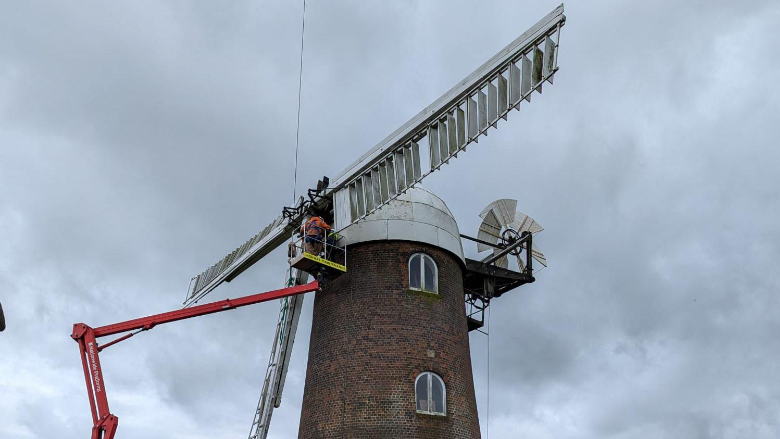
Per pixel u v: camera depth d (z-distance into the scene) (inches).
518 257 1466.5
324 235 1210.0
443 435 1120.2
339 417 1124.5
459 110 1077.1
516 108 1006.4
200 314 1206.9
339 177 1238.9
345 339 1176.2
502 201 1471.5
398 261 1217.4
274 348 1307.8
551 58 971.3
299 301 1312.7
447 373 1168.8
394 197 1139.9
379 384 1129.4
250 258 1378.0
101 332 1178.0
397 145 1148.5
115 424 1123.3
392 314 1177.4
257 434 1255.5
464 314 1270.9
